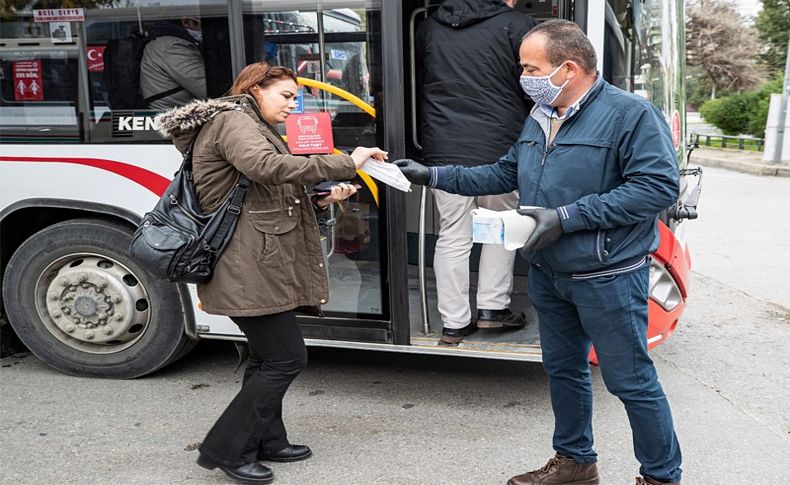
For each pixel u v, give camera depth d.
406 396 3.87
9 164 3.91
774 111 15.27
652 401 2.54
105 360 4.07
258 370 2.99
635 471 3.10
